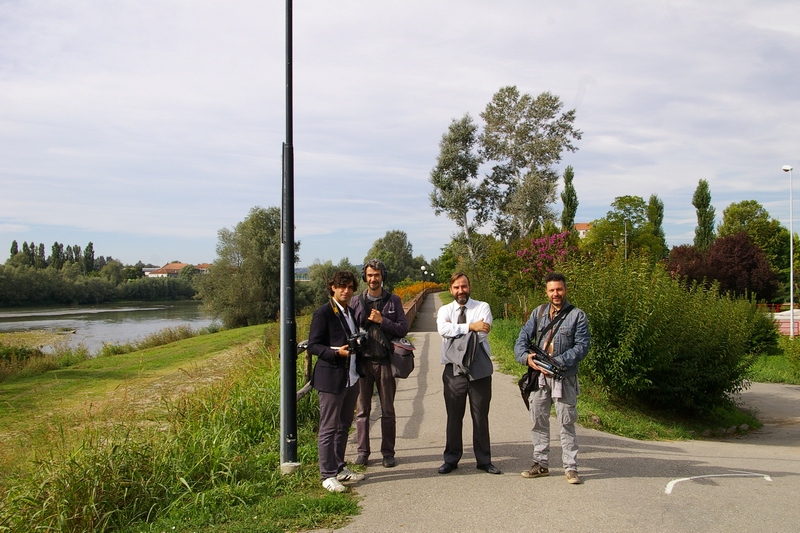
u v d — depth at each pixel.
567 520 4.37
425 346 18.25
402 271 106.00
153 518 4.80
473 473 5.55
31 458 5.76
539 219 42.97
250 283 49.34
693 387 11.75
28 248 131.88
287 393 5.51
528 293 20.44
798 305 47.38
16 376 20.67
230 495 4.95
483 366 5.45
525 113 44.31
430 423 7.96
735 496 5.05
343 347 5.07
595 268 11.95
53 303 93.06
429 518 4.43
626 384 10.91
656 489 5.17
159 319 65.50
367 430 5.85
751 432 12.63
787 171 31.20
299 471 5.49
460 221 46.00
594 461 6.18
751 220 67.44
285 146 5.60
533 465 5.49
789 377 22.30
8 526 4.71
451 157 45.12
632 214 42.84
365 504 4.75
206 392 8.05
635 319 10.68
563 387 5.28
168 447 5.64
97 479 4.87
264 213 52.72
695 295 12.96
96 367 23.08
